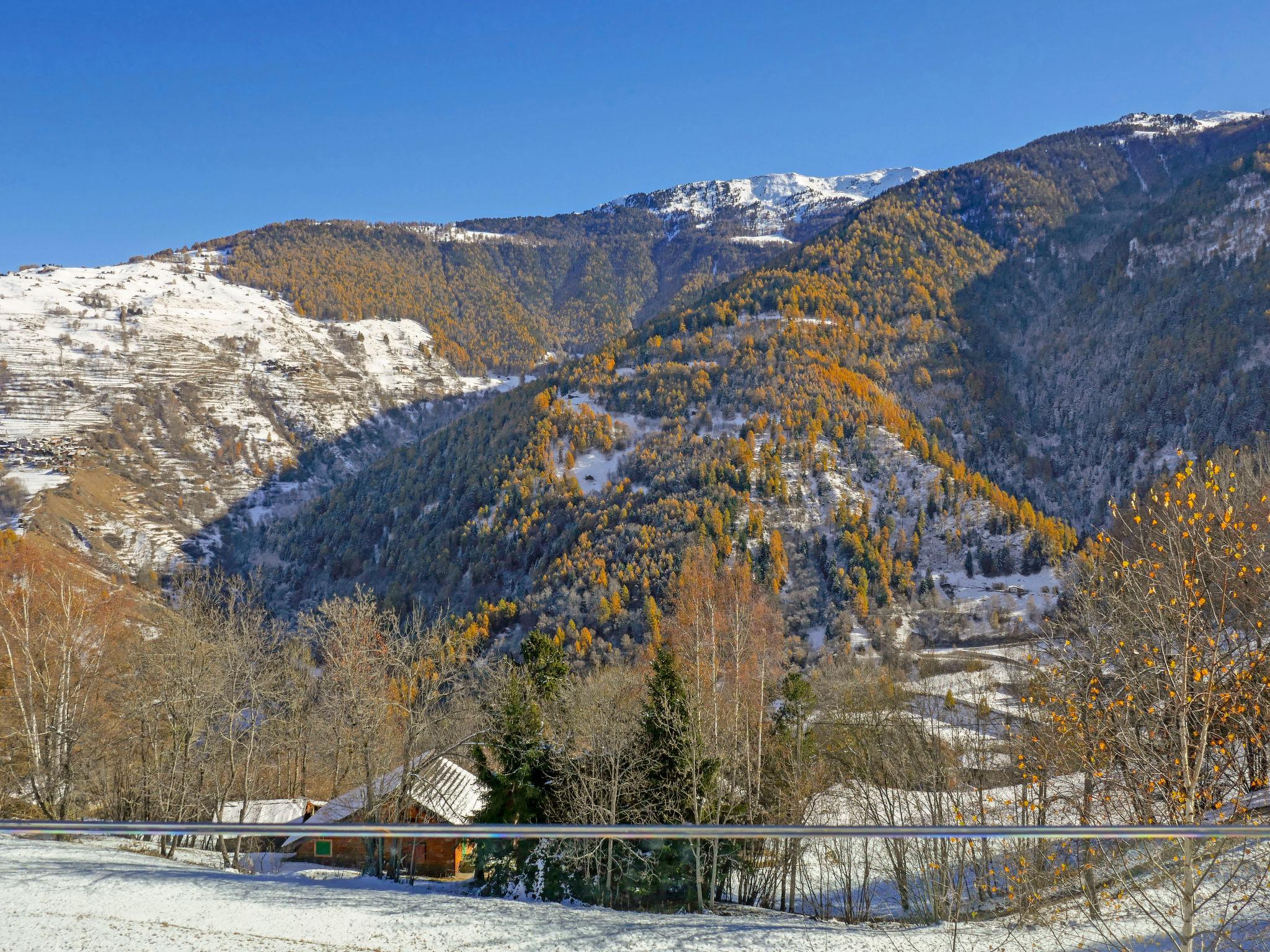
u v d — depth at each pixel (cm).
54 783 2762
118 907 1388
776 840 2736
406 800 2903
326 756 3831
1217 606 1148
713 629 3381
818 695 3925
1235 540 1141
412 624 3134
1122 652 1234
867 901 2361
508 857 2631
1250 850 1335
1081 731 1334
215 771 3084
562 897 2556
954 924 1611
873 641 9556
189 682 2748
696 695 2759
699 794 2642
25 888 1444
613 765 2639
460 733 3241
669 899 2538
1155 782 1252
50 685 2930
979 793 2181
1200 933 1284
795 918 2256
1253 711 1179
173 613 3100
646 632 8050
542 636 3559
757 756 3059
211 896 1492
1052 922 1584
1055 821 1861
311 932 1376
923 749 2642
